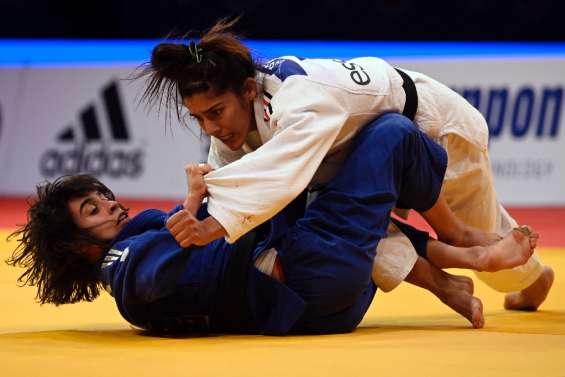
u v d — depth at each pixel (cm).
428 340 726
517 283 915
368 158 774
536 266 912
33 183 3009
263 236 788
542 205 2652
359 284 760
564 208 2586
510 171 2680
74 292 799
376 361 628
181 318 774
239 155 846
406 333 774
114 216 778
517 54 2727
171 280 725
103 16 3247
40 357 648
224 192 722
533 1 3039
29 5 3281
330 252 750
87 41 3017
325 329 773
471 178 895
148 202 2762
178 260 721
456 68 2723
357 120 793
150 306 765
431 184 812
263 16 3128
